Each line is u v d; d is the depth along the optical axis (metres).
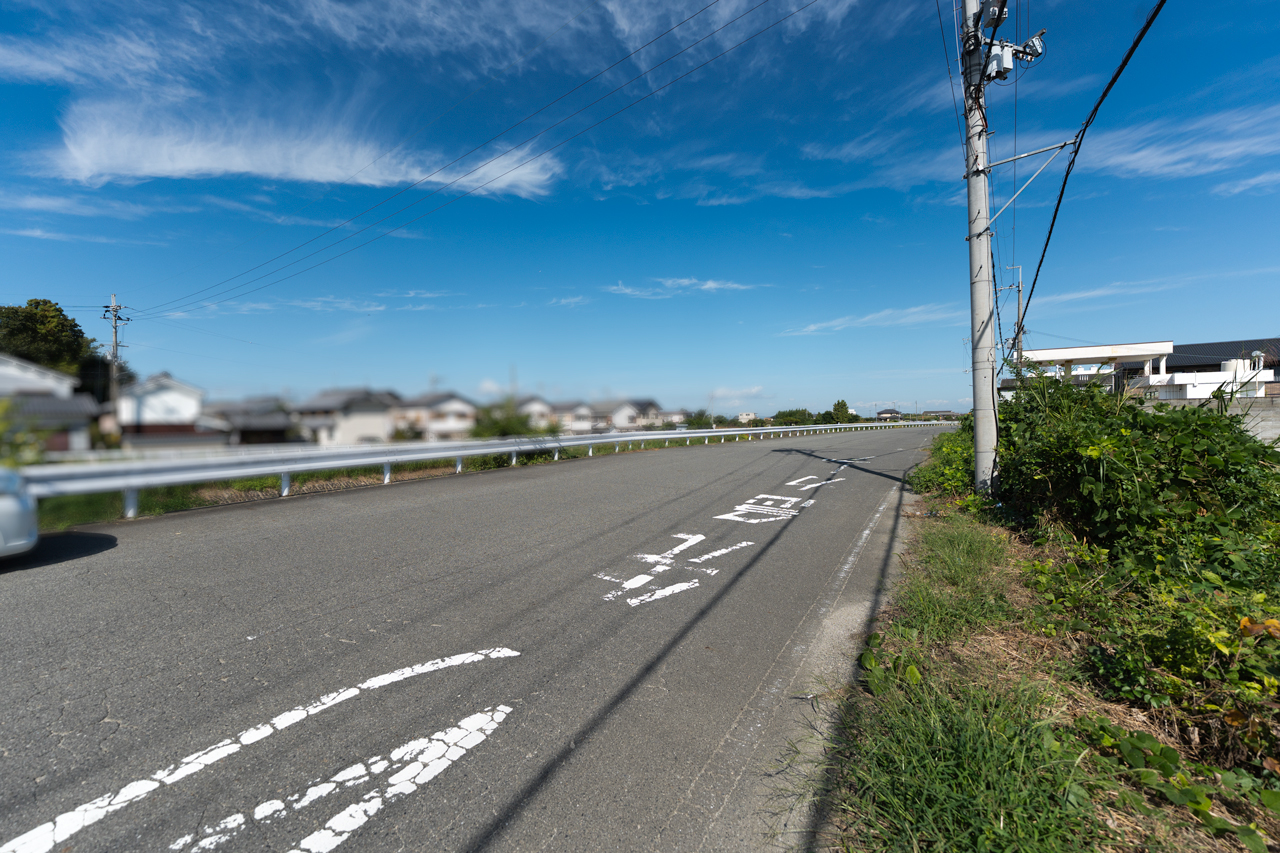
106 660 3.16
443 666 3.22
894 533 6.97
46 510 6.18
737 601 4.45
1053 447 5.76
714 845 1.99
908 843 1.93
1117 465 4.84
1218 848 1.89
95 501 6.67
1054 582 4.29
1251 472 5.14
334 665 3.19
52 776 2.21
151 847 1.89
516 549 5.69
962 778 2.12
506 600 4.29
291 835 1.97
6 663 3.09
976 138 7.61
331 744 2.49
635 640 3.67
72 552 5.31
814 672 3.30
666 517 7.45
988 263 7.63
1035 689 2.79
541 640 3.62
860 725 2.67
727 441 27.06
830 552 6.01
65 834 1.93
